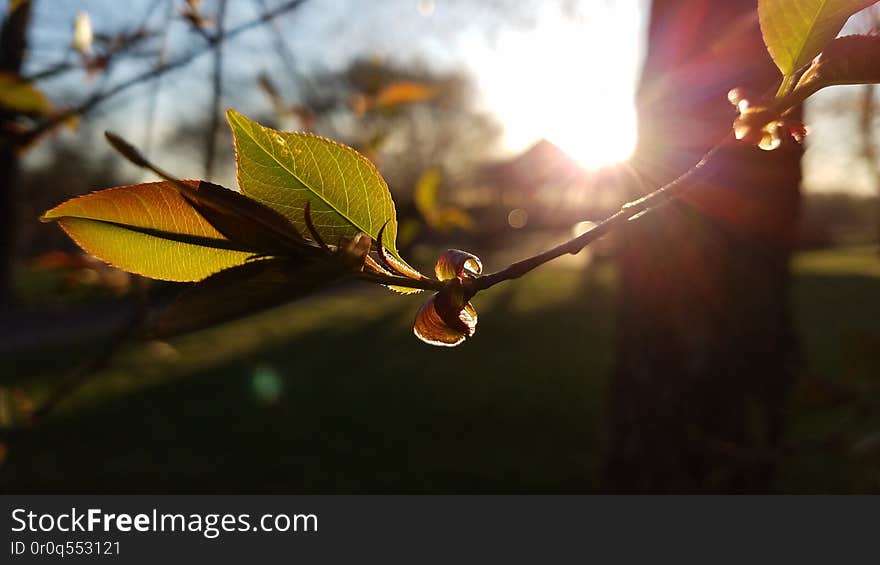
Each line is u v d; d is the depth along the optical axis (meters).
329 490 7.22
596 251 25.62
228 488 7.27
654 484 3.42
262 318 18.48
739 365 3.04
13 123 1.73
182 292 0.44
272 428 9.23
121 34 2.06
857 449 1.67
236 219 0.50
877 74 0.47
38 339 15.11
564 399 10.25
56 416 9.58
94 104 1.77
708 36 2.56
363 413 9.86
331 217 0.56
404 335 15.61
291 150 0.55
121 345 1.43
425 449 8.43
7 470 7.63
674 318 3.21
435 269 0.53
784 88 0.49
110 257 0.53
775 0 0.49
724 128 1.87
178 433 9.02
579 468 7.59
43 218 0.53
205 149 1.79
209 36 1.90
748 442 2.96
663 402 3.28
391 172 3.01
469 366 12.52
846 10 0.48
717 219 2.89
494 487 7.19
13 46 1.82
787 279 3.03
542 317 17.52
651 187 1.44
